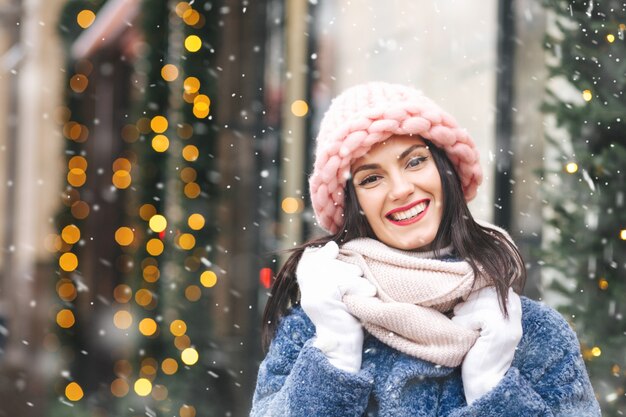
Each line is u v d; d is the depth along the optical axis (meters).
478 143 7.29
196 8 9.57
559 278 6.17
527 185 6.79
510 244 3.35
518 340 3.12
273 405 3.22
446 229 3.31
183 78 9.59
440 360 3.09
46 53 16.66
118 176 11.87
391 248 3.34
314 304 3.18
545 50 5.55
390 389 3.12
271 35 9.48
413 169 3.28
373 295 3.21
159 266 10.57
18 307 14.13
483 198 7.21
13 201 17.39
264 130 9.42
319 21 9.28
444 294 3.13
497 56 7.09
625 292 5.26
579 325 5.31
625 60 5.37
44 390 11.81
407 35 8.23
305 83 9.32
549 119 6.48
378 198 3.28
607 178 5.37
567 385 3.16
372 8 8.70
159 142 10.75
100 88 15.60
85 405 11.37
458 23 7.61
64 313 13.76
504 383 3.02
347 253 3.33
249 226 9.31
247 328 9.21
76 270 14.27
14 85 17.27
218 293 9.35
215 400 9.20
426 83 7.99
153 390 9.38
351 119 3.26
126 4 12.34
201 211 9.44
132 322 10.50
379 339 3.17
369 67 8.70
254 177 9.38
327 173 3.32
